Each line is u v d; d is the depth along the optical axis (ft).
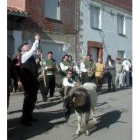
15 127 26.45
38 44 26.45
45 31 54.24
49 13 55.57
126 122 29.43
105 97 44.91
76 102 23.62
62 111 32.30
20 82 25.12
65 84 33.83
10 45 48.06
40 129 26.25
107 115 32.42
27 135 24.52
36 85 26.99
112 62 54.70
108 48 70.33
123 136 24.90
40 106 35.83
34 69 26.76
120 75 58.49
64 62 41.01
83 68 44.09
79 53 61.31
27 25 50.90
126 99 43.50
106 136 24.93
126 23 77.36
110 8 71.05
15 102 38.01
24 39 50.31
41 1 53.52
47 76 38.58
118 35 74.18
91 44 64.75
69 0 59.31
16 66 26.43
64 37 58.18
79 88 24.67
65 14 58.44
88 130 25.14
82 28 62.34
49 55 39.37
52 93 39.91
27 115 27.17
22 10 50.60
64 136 24.70
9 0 52.08
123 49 76.02
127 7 77.51
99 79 48.88
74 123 28.50
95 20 66.95
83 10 62.64
